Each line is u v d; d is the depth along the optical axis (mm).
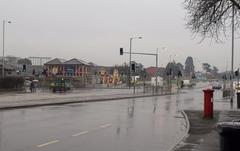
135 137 17391
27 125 20875
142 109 35062
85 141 15750
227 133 9312
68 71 121188
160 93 76312
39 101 41125
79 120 24094
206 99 25844
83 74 127312
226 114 29141
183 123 23734
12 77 73438
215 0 24875
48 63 133125
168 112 32219
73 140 15914
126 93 70875
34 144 14648
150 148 14469
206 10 25188
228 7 25141
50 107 35156
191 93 82438
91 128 20188
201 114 29125
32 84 75250
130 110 33562
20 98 47781
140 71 156750
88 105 38781
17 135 16953
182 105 41844
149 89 91312
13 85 73125
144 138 17125
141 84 133750
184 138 17094
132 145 15102
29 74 150875
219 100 53250
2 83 70500
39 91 76500
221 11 25172
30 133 17688
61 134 17609
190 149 14141
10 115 26578
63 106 36750
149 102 46844
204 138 17094
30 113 28391
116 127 20969
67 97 51625
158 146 14961
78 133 18094
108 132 18797
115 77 124688
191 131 19656
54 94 62844
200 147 14602
